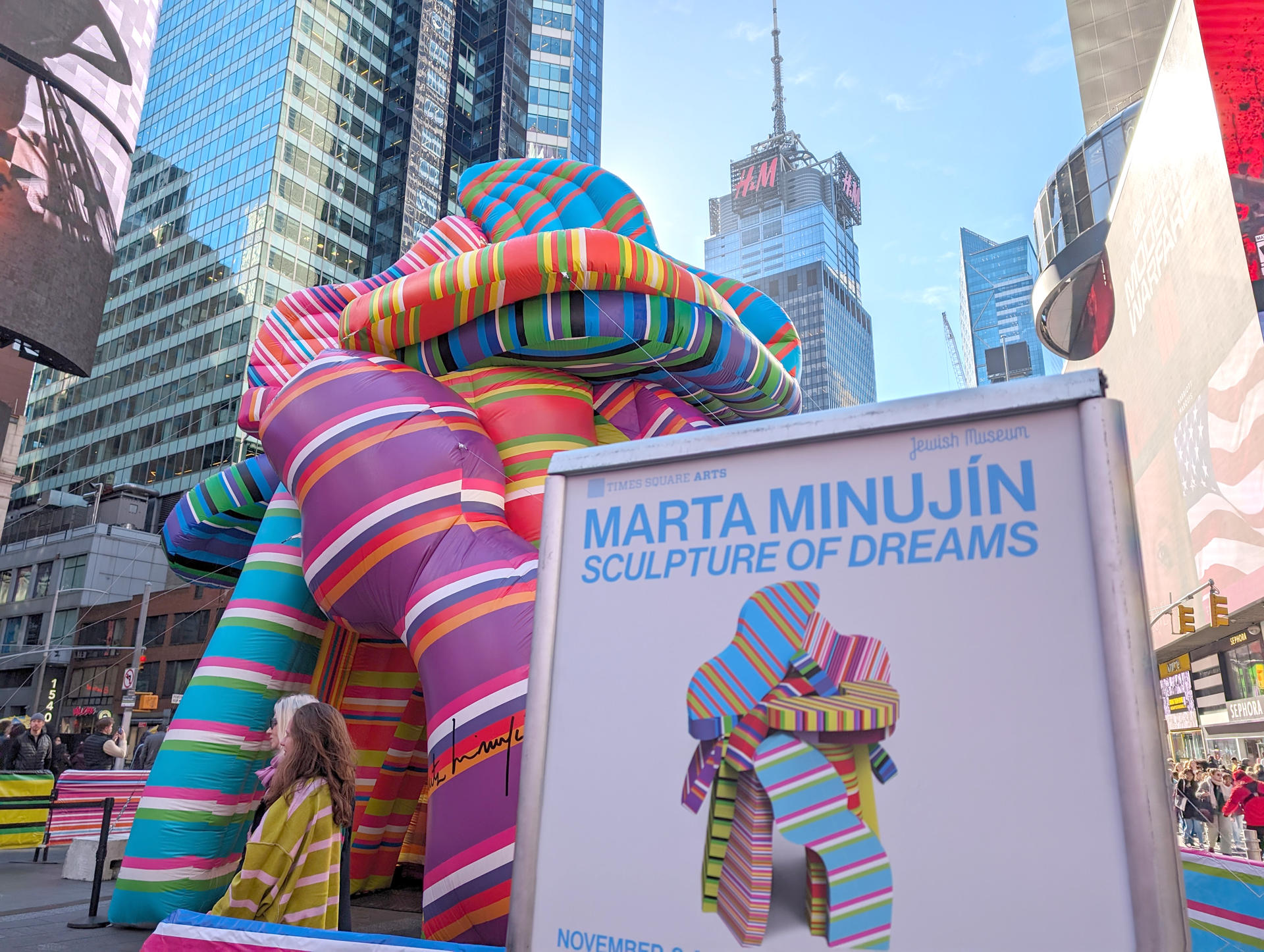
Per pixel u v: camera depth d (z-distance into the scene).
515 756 4.21
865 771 2.12
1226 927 4.05
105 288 32.53
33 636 56.53
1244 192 21.69
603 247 5.49
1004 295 168.00
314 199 65.38
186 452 60.25
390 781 6.79
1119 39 43.72
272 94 65.44
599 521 2.64
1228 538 22.98
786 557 2.35
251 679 5.80
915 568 2.20
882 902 2.01
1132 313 31.16
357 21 71.62
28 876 8.41
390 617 5.08
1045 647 2.01
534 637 2.60
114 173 32.88
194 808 5.50
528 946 2.33
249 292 60.69
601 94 90.88
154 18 35.72
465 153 77.81
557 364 6.07
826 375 185.50
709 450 2.52
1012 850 1.93
